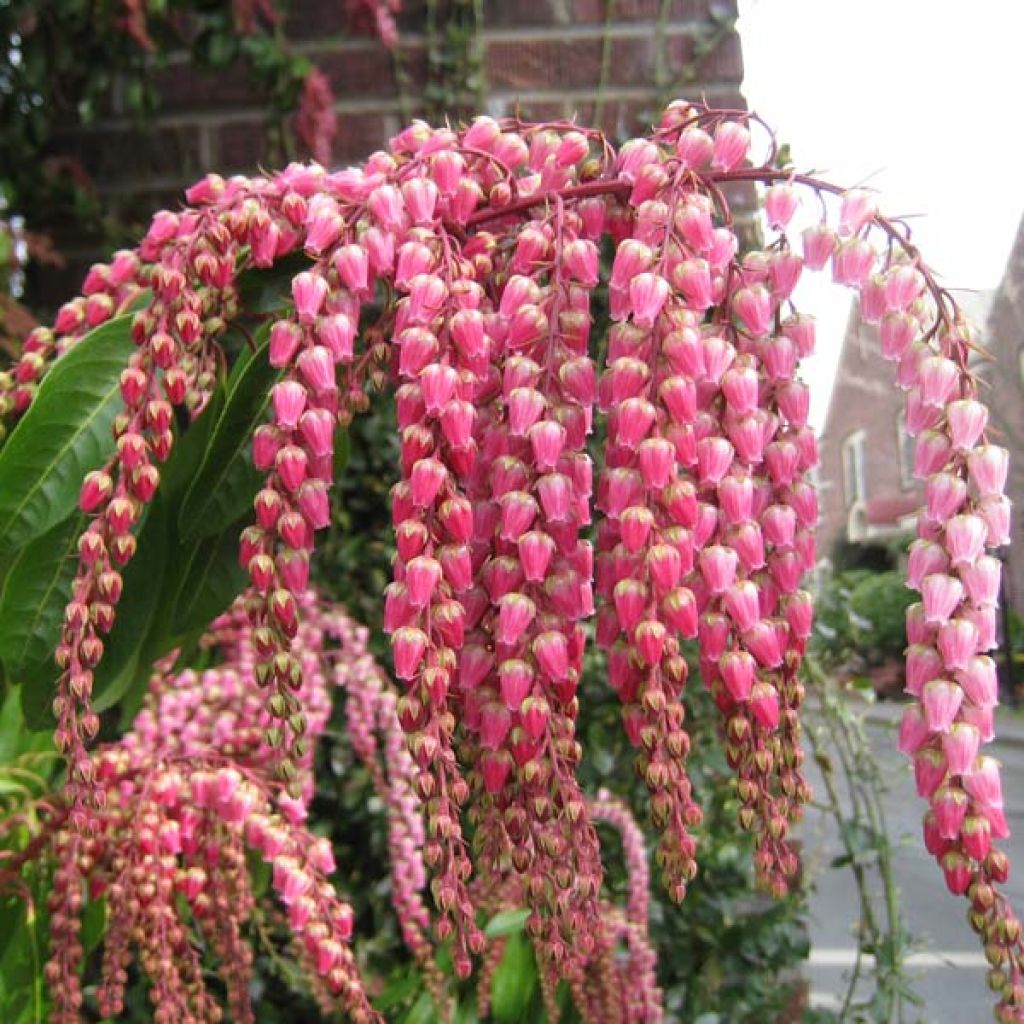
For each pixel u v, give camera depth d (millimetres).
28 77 640
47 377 258
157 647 309
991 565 177
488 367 201
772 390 209
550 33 652
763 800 198
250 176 659
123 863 327
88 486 208
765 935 644
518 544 185
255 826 328
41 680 280
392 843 516
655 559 180
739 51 648
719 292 204
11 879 349
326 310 206
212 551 300
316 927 313
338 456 292
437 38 655
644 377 186
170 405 216
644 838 635
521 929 500
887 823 754
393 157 230
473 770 203
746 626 189
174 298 220
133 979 533
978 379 190
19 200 656
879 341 197
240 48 635
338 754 625
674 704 187
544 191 223
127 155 665
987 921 172
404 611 182
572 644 193
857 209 194
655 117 641
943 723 174
